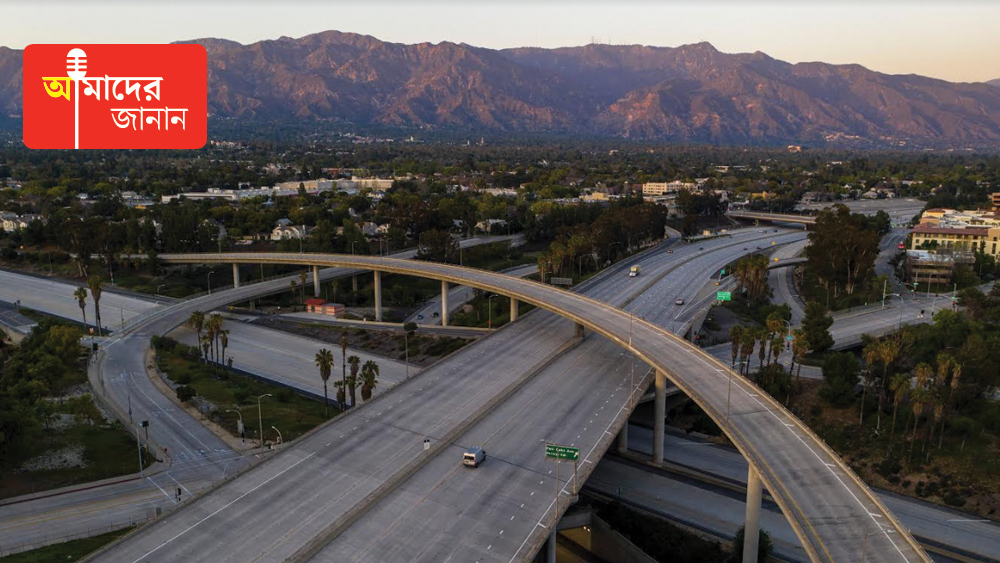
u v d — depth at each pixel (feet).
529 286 633.20
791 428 337.11
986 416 432.25
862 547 247.50
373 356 629.51
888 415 460.14
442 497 303.89
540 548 282.15
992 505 378.73
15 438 386.11
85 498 361.51
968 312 612.29
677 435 481.46
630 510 374.22
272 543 269.44
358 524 282.97
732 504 388.98
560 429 370.32
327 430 369.91
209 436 439.22
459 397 414.62
